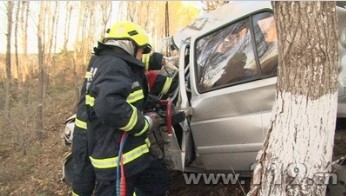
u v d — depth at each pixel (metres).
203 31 3.65
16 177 6.23
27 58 13.35
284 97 2.32
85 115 2.97
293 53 2.25
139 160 2.73
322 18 2.17
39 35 9.84
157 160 3.10
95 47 2.71
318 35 2.19
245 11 3.29
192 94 3.50
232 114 3.11
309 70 2.23
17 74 11.89
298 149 2.30
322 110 2.26
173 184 4.11
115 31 2.66
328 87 2.25
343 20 2.77
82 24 13.07
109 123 2.54
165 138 3.16
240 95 3.05
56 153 6.88
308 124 2.27
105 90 2.46
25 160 6.92
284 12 2.23
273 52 2.95
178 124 3.44
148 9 12.84
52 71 12.39
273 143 2.39
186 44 3.84
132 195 2.87
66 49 13.23
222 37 3.45
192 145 3.53
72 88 11.41
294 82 2.27
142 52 2.80
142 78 2.82
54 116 9.07
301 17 2.18
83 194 3.06
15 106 9.81
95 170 2.76
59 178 5.63
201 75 3.49
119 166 2.66
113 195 2.75
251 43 3.14
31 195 5.49
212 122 3.24
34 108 9.20
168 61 3.98
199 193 3.92
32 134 7.90
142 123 2.64
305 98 2.26
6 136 8.20
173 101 3.61
